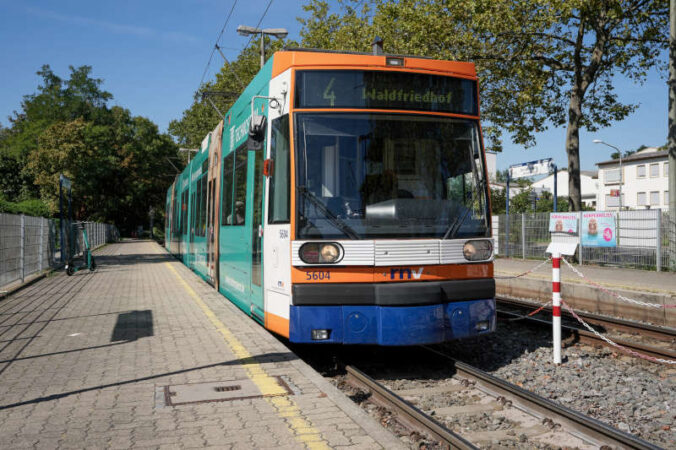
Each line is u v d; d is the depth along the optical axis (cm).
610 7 1922
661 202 6438
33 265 1834
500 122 2272
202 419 461
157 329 865
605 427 455
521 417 527
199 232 1652
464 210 698
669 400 571
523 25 1956
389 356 777
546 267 1902
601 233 1894
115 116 6869
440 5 2023
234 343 749
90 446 407
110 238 6103
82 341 786
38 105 6538
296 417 463
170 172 7275
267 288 747
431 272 663
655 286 1261
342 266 644
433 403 570
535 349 812
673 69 1669
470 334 678
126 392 539
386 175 677
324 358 778
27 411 486
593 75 2077
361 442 409
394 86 701
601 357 762
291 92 686
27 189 4772
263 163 764
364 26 2666
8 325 920
